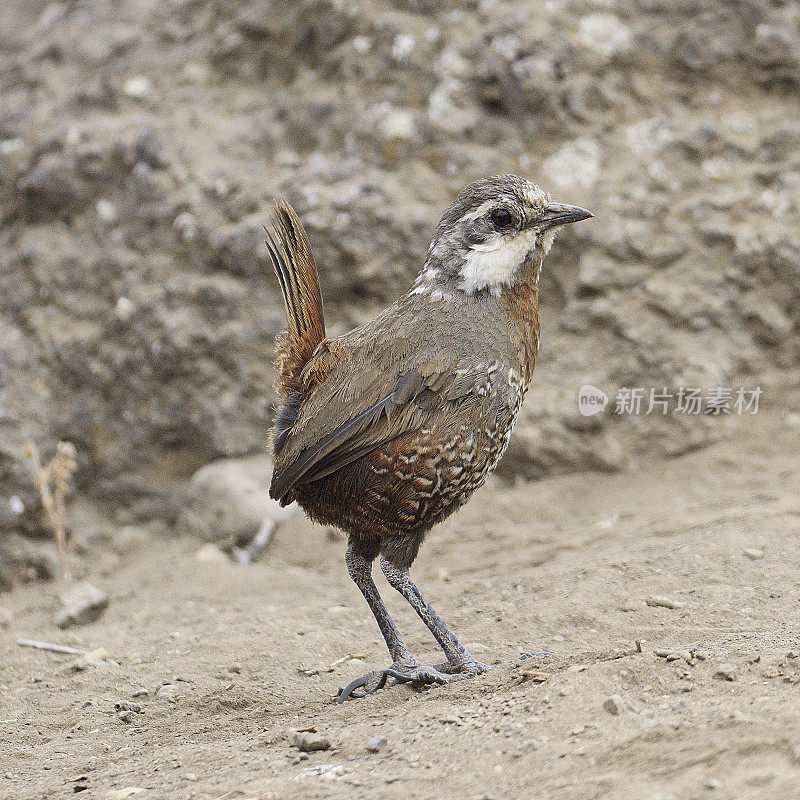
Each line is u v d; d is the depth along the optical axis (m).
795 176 12.73
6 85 15.63
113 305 13.45
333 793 5.25
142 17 15.65
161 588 10.92
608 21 13.52
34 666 8.75
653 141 13.11
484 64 13.38
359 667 8.05
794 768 4.63
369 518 7.28
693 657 6.30
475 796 4.95
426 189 13.06
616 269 12.46
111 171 14.02
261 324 12.88
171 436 13.12
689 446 12.02
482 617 8.55
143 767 6.32
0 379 13.29
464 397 7.08
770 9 13.33
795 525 9.27
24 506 12.84
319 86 14.09
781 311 12.30
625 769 4.92
